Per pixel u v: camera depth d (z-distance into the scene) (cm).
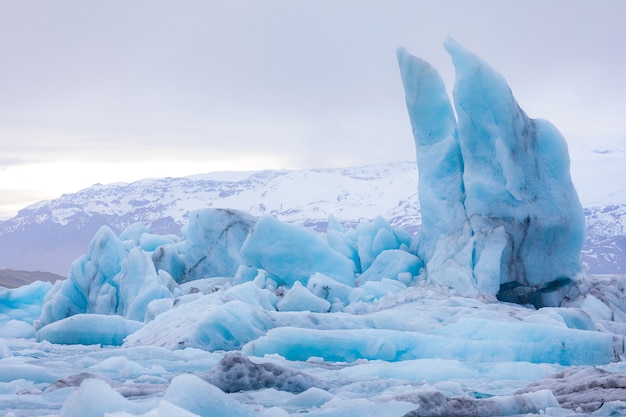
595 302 2081
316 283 2075
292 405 701
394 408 477
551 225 2148
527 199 2152
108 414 319
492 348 1274
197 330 1441
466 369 1084
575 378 864
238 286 1828
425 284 2170
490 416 646
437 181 2294
